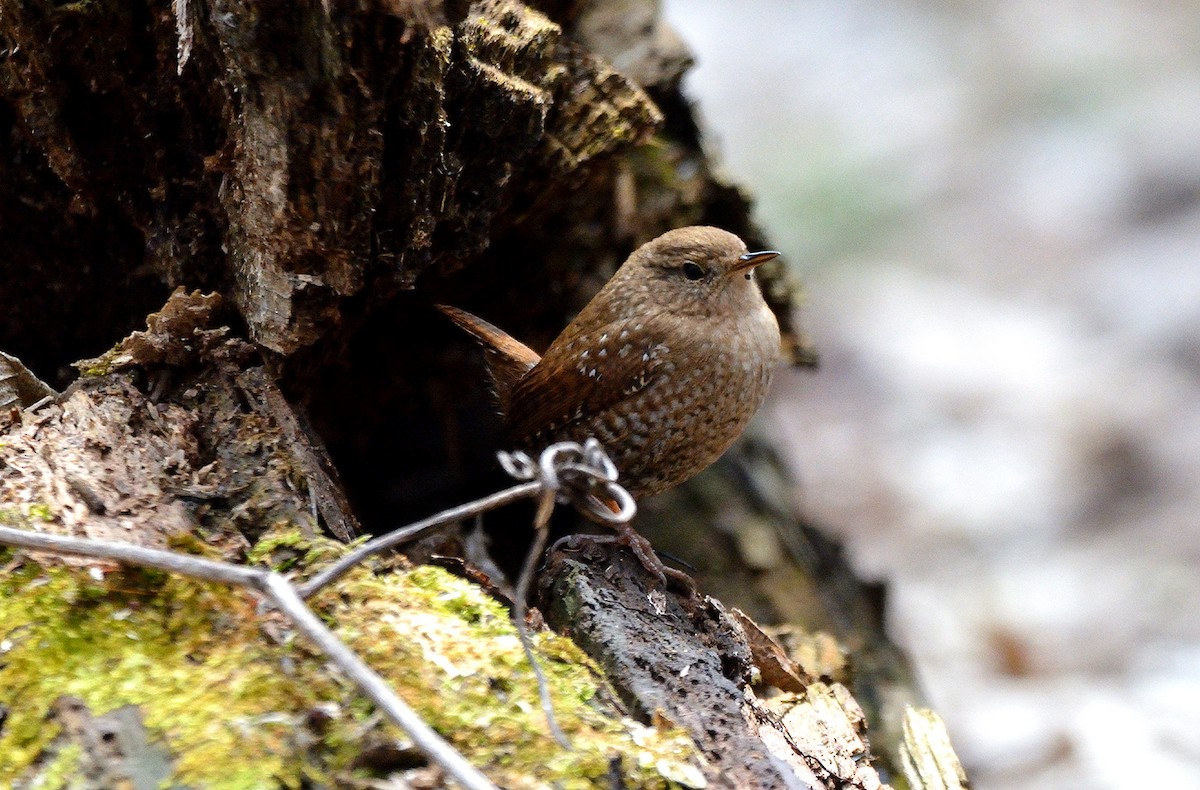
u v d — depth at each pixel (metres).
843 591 10.38
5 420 5.67
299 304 6.24
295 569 5.28
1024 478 16.14
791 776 5.19
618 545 6.73
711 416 7.33
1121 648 13.41
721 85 24.88
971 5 25.67
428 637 5.04
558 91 7.43
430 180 6.23
